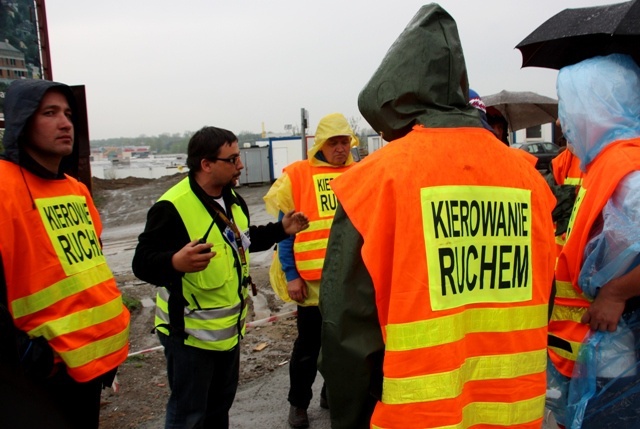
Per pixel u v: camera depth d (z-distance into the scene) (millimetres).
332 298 1756
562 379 2557
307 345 3717
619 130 2293
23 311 2363
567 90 2426
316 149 3949
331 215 3816
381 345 1706
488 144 1858
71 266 2537
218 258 2869
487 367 1781
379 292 1672
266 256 10516
